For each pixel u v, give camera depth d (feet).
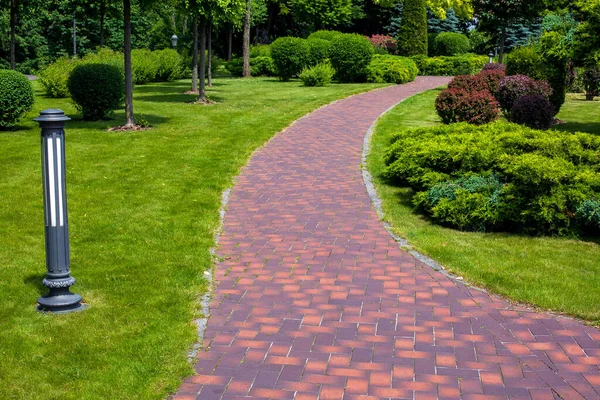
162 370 14.28
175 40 113.09
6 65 146.51
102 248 23.03
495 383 13.88
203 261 21.76
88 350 15.12
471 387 13.71
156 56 96.07
